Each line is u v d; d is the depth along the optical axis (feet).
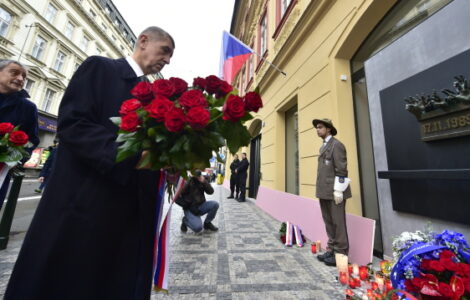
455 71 5.83
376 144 8.91
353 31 9.95
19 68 7.11
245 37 37.17
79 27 70.03
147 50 3.84
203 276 7.28
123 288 2.95
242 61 18.58
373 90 9.20
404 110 7.38
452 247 3.81
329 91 11.15
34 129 7.94
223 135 2.89
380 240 8.68
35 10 52.49
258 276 7.30
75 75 3.09
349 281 6.70
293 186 17.60
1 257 8.14
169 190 3.93
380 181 8.60
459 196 5.70
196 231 11.95
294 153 17.78
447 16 6.40
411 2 8.25
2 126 6.35
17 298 2.47
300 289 6.50
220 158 3.04
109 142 2.85
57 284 2.58
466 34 5.88
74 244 2.70
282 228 11.43
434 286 3.50
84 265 2.69
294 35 15.02
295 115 17.84
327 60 11.55
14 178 9.23
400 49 7.98
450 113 5.73
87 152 2.71
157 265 3.95
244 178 26.00
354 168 9.91
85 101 2.95
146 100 2.82
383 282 5.88
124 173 2.81
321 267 8.05
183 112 2.65
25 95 7.61
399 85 7.59
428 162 6.50
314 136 12.18
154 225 3.43
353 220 8.83
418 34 7.30
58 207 2.75
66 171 2.89
